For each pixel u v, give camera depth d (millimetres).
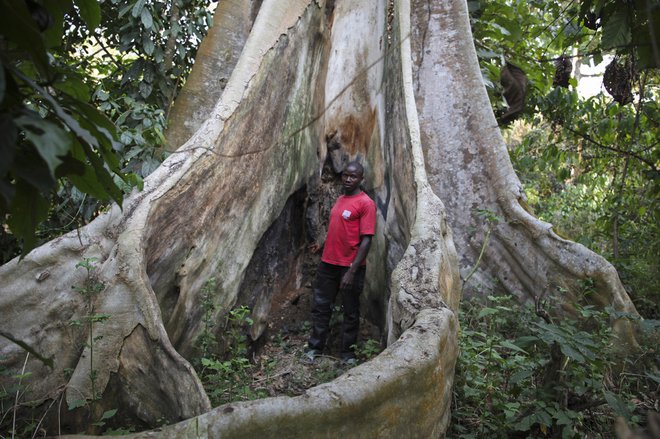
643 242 6590
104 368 3295
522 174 11078
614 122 6914
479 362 3484
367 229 4473
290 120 5168
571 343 3062
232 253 4426
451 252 4102
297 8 5309
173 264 3928
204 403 2988
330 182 5699
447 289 3682
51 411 3252
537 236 5254
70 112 1731
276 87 4980
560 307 4910
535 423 3262
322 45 5758
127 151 5094
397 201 4727
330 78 5871
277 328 5031
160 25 6379
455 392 3346
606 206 7609
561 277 5047
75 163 1676
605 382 3893
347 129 5789
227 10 6012
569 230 8234
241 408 2154
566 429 2963
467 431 3160
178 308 3945
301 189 5367
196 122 5566
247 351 4512
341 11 5969
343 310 4551
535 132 8422
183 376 3143
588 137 6938
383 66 5684
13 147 1302
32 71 1882
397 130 4934
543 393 3205
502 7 8000
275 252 5070
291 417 2174
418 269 3566
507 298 3945
